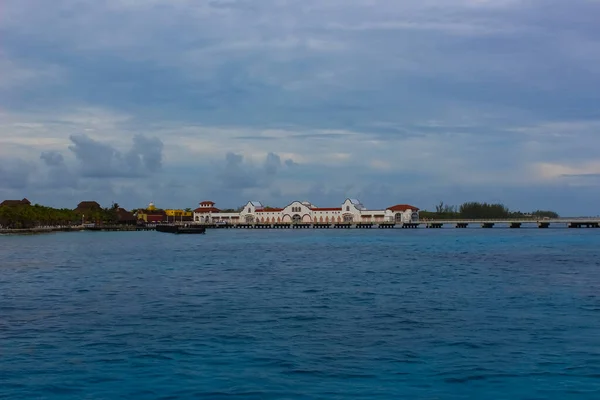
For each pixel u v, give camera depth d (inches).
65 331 1374.3
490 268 2864.2
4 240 6840.6
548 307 1679.4
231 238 7219.5
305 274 2637.8
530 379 1013.2
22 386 983.6
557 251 4126.5
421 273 2645.2
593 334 1326.3
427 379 1015.0
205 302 1800.0
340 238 6825.8
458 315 1561.3
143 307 1707.7
